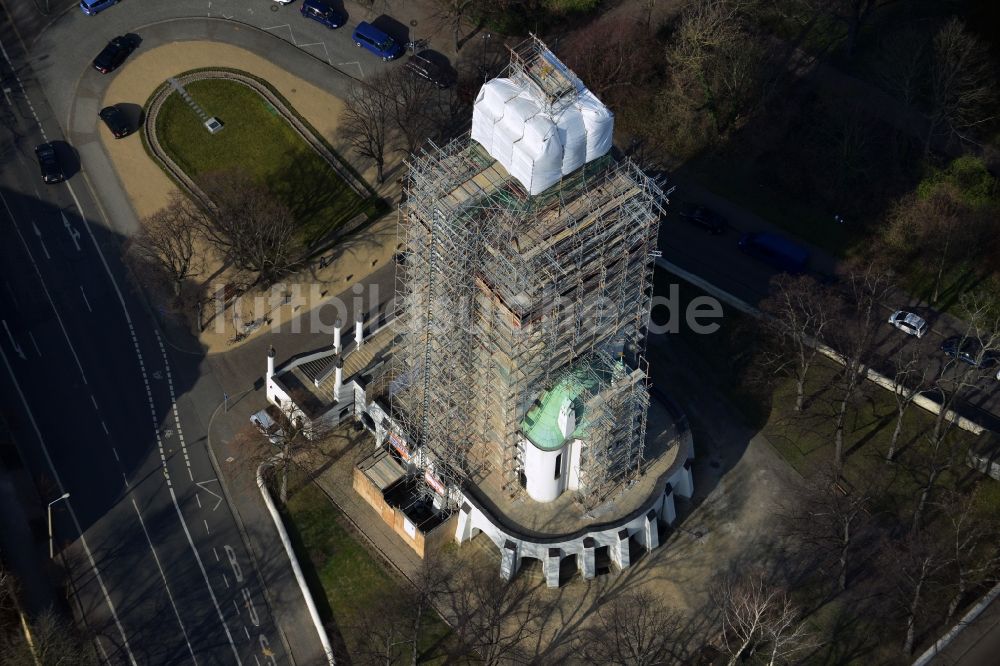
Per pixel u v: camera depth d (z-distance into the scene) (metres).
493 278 160.38
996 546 184.50
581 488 181.12
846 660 174.75
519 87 156.62
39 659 169.38
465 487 181.62
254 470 191.25
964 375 192.25
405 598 181.00
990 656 175.12
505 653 176.00
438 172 160.50
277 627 179.38
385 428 189.38
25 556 184.62
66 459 193.62
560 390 171.38
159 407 199.00
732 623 176.62
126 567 184.00
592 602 180.25
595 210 158.88
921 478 191.50
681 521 188.00
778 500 189.88
